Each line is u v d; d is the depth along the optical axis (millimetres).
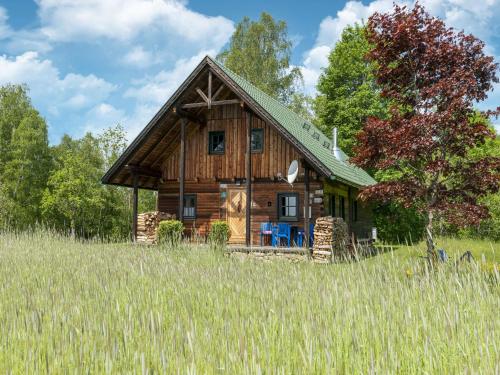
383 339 3217
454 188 11227
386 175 27797
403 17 11578
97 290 5551
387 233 26906
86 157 39031
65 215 35156
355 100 30172
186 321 3879
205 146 18891
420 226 26578
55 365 2826
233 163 18406
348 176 17703
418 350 3166
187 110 17859
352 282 5035
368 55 12148
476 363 2883
